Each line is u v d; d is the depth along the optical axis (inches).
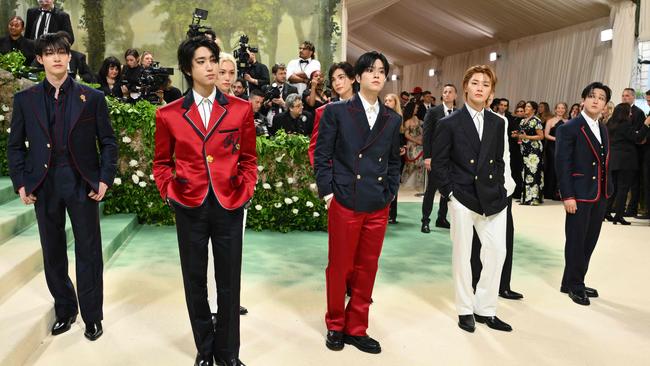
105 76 285.6
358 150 117.9
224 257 105.7
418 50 753.0
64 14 277.3
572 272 160.7
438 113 211.0
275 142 237.1
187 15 396.2
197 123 103.1
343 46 404.8
